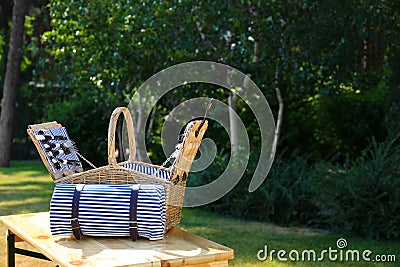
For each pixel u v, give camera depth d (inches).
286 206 262.2
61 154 123.2
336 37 283.6
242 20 283.9
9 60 440.5
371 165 244.4
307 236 234.8
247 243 220.1
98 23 305.1
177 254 100.7
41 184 357.4
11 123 444.5
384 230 227.8
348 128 367.6
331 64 284.8
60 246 105.9
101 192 108.8
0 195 315.6
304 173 274.4
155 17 289.0
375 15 286.0
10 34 462.6
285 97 325.7
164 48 295.0
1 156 442.0
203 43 292.2
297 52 288.5
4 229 234.8
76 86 371.9
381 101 358.6
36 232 118.0
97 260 97.0
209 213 282.0
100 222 107.6
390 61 291.4
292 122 371.2
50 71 451.5
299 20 285.0
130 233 108.4
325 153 378.6
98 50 306.2
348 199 235.9
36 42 496.4
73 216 108.0
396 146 259.6
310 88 298.5
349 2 281.9
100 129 436.5
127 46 298.8
